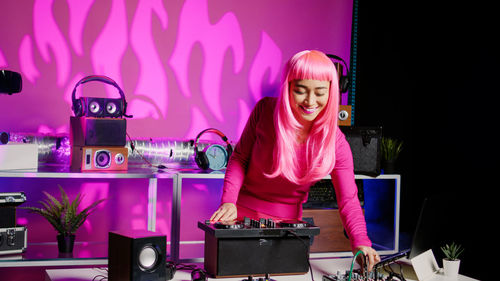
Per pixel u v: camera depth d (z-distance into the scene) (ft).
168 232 10.62
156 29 10.33
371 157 9.86
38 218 9.80
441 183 10.36
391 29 11.32
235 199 5.79
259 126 5.74
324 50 11.55
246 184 6.12
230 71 10.84
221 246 4.94
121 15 10.12
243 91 10.95
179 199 8.77
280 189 5.81
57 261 8.20
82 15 9.89
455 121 10.07
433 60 10.57
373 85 11.60
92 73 9.98
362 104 11.73
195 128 10.62
